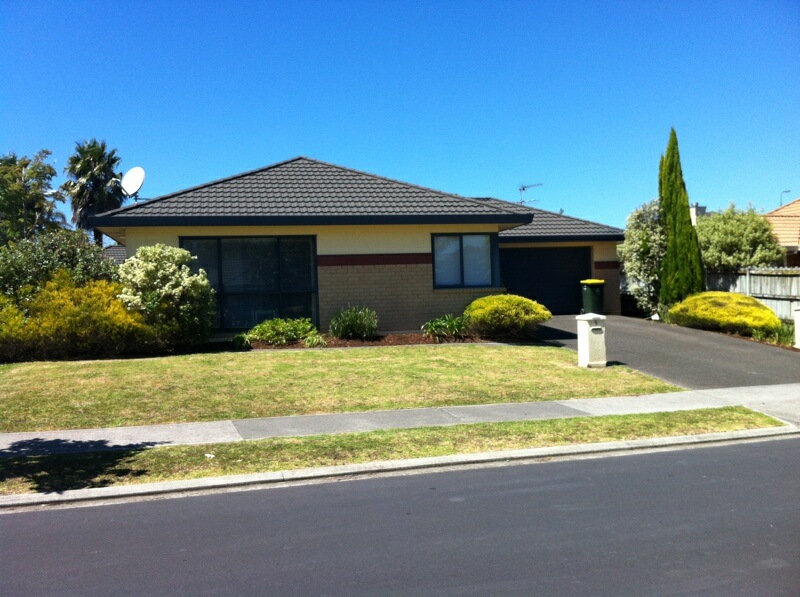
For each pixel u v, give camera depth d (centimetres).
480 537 561
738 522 591
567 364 1431
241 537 568
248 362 1378
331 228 1759
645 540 550
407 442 873
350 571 495
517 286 2336
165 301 1473
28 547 551
